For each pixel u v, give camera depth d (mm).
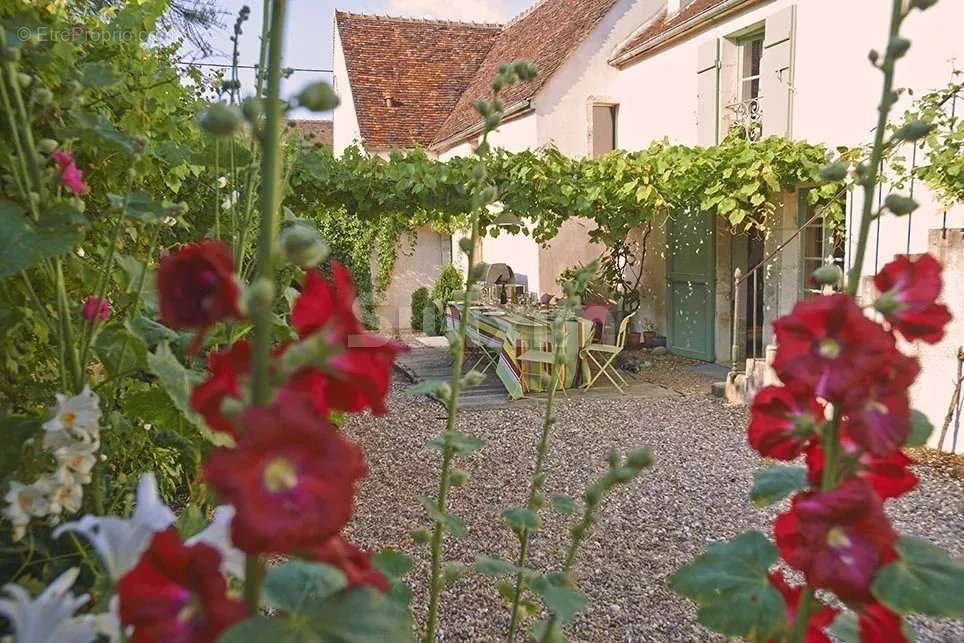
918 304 1021
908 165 6012
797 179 7668
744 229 8305
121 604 697
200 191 4160
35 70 1911
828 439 1023
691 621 3201
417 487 4980
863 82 6770
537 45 13609
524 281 11883
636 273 11047
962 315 5254
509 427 6547
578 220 11211
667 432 6328
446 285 13633
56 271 1602
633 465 1286
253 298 633
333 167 7973
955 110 5703
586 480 5129
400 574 1336
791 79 7727
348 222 14938
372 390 722
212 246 661
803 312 940
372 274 14766
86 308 1645
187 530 1428
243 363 788
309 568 814
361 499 4746
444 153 15008
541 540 4059
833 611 1226
